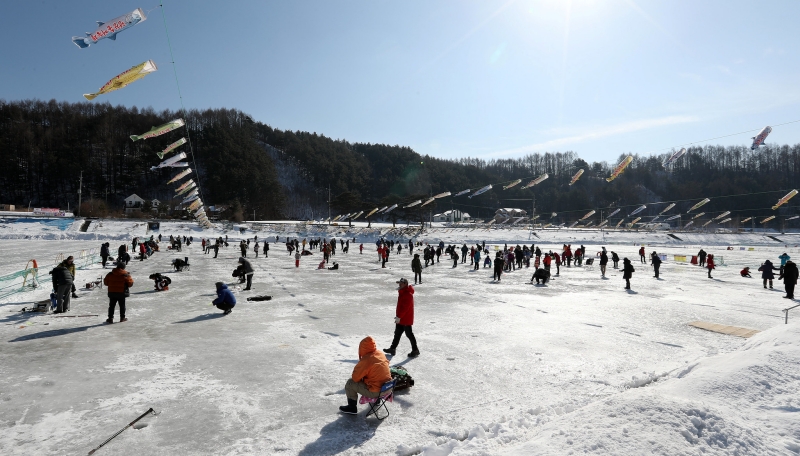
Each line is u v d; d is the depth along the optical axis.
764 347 6.00
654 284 18.91
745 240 78.06
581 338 8.94
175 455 4.14
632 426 3.71
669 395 4.61
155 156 128.62
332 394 5.76
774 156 97.50
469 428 4.74
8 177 113.44
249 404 5.38
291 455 4.17
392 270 24.83
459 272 24.27
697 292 16.27
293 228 75.44
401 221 110.81
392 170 165.62
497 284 18.56
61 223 65.25
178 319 10.55
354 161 168.12
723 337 9.12
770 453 3.51
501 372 6.72
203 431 4.64
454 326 10.07
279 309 12.04
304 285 17.48
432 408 5.32
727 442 3.57
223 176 118.56
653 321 10.77
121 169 128.25
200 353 7.57
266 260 31.30
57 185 121.06
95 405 5.29
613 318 11.12
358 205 87.06
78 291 14.82
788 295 14.73
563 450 3.48
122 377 6.29
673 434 3.56
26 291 14.01
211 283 17.53
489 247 55.41
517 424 4.81
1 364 6.82
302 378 6.34
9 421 4.83
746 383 4.86
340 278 20.23
